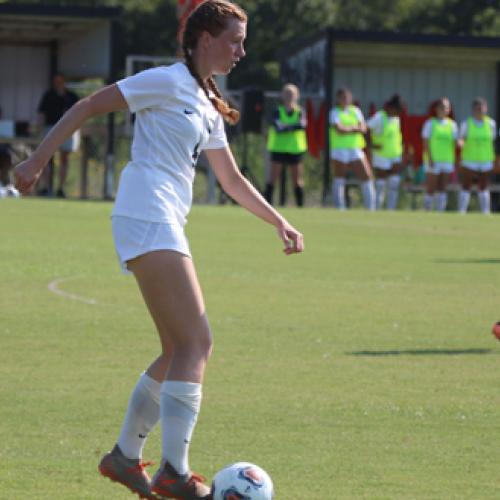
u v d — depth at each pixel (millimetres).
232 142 104375
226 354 31906
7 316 37375
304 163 113188
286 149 94000
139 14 177500
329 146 102375
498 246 64000
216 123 19766
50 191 100688
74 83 118250
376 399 26859
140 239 18391
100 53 105125
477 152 101188
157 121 18625
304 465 21547
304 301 42125
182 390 18484
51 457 21938
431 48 111000
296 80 117812
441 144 98750
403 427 24406
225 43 18828
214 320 37438
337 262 54844
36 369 29562
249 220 75375
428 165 98625
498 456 22375
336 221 77875
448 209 115062
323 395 27141
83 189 105125
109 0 176375
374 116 98125
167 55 177375
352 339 34625
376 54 110312
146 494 19234
